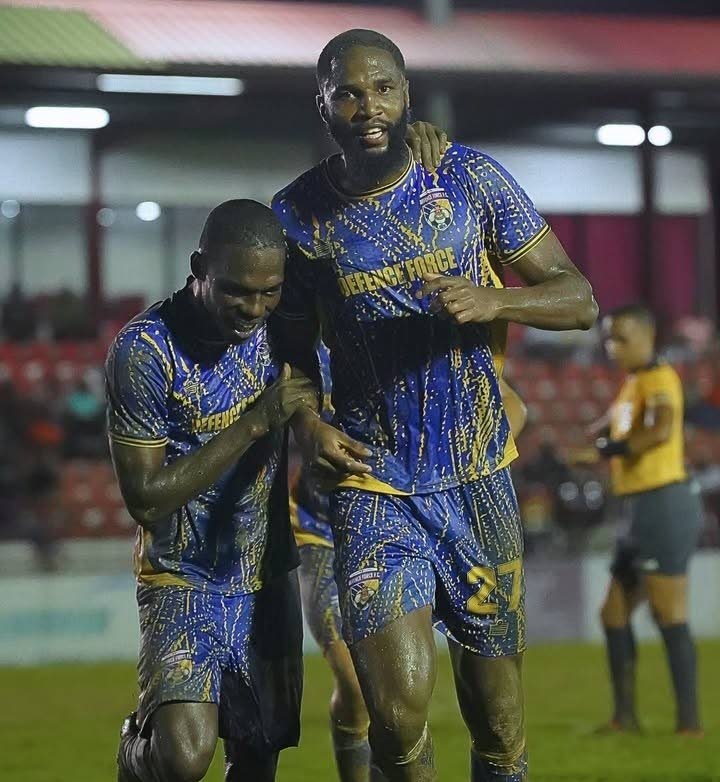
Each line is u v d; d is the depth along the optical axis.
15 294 83.88
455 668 16.88
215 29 72.19
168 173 91.06
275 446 16.45
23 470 62.19
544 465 62.34
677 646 30.17
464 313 14.54
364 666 15.49
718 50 78.44
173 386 15.68
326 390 18.72
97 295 90.44
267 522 16.59
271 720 16.78
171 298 15.98
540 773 25.75
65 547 57.66
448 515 16.12
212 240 14.95
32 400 66.75
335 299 15.99
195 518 16.17
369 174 15.55
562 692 36.34
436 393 15.98
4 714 33.81
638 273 98.56
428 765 15.68
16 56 68.75
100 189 90.31
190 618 16.08
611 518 61.12
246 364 16.05
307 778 25.33
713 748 28.30
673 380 30.41
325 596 19.59
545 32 76.25
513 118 89.75
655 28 79.50
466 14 76.94
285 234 15.87
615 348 30.72
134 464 15.56
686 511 30.17
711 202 101.06
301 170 93.00
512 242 16.02
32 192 88.94
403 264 15.73
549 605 48.72
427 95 72.88
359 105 15.10
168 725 15.61
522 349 80.31
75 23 71.44
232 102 80.50
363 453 15.39
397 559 15.77
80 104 80.44
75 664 43.81
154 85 74.62
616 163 98.44
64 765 27.25
